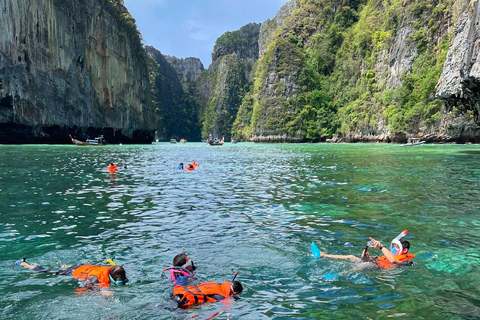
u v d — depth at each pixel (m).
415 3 71.31
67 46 56.97
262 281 4.42
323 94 97.19
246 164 23.02
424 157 26.44
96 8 64.88
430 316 3.45
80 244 5.86
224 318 3.50
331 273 4.66
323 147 53.94
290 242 5.99
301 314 3.56
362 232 6.55
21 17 49.38
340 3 108.50
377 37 83.88
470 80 27.84
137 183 13.53
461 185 12.16
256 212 8.34
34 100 51.34
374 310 3.61
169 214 8.16
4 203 9.21
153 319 3.50
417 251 5.45
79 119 59.19
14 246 5.74
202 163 24.20
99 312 3.62
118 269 4.38
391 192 10.87
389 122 68.06
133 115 76.44
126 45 74.50
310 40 110.44
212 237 6.30
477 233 6.38
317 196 10.40
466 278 4.40
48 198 10.01
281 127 99.62
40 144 54.94
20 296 3.97
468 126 51.53
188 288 3.96
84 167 19.48
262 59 119.12
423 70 65.31
